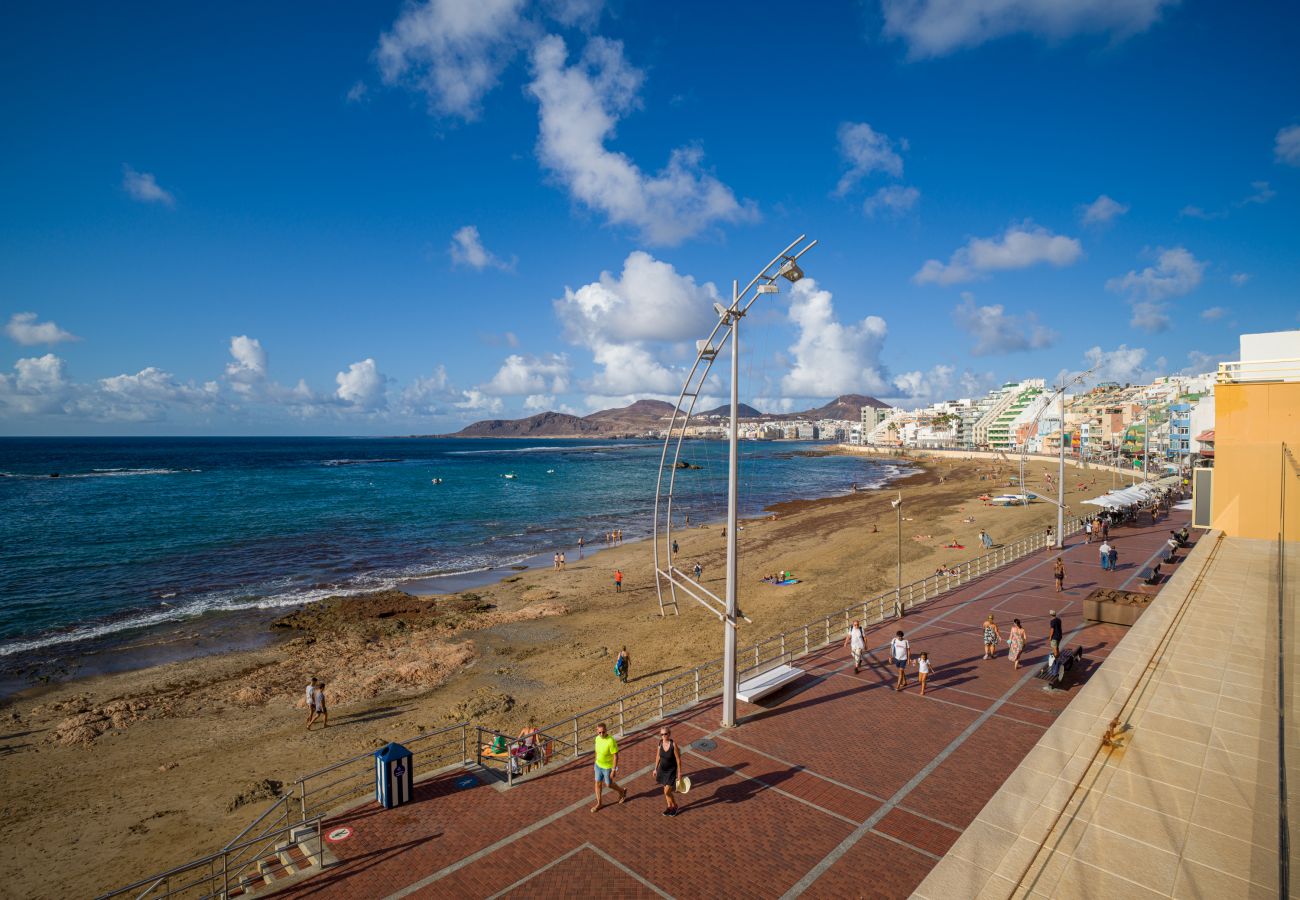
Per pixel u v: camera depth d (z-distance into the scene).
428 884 10.51
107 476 134.00
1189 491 65.62
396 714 23.70
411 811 12.69
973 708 16.58
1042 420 180.38
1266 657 14.51
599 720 21.89
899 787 12.97
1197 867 8.20
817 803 12.50
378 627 34.97
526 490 113.94
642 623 34.31
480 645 31.69
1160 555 32.31
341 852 11.41
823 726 15.79
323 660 29.83
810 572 45.00
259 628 35.31
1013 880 8.44
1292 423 26.94
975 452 197.88
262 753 20.73
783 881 10.34
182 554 55.66
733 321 16.09
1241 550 25.16
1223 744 11.01
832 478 147.62
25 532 64.56
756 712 16.75
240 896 10.70
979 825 9.56
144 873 14.79
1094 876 8.27
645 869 10.73
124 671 28.83
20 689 26.83
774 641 29.08
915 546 52.62
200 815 17.17
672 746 12.20
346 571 50.34
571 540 64.38
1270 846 8.32
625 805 12.68
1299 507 26.47
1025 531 57.75
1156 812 9.39
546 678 26.77
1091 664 19.17
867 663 20.14
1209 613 17.78
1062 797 10.01
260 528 69.25
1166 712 12.26
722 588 41.69
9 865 15.19
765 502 99.75
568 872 10.71
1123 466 128.38
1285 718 11.64
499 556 56.50
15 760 20.52
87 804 17.80
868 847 11.12
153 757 20.56
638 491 113.75
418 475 145.38
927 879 8.62
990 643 19.98
